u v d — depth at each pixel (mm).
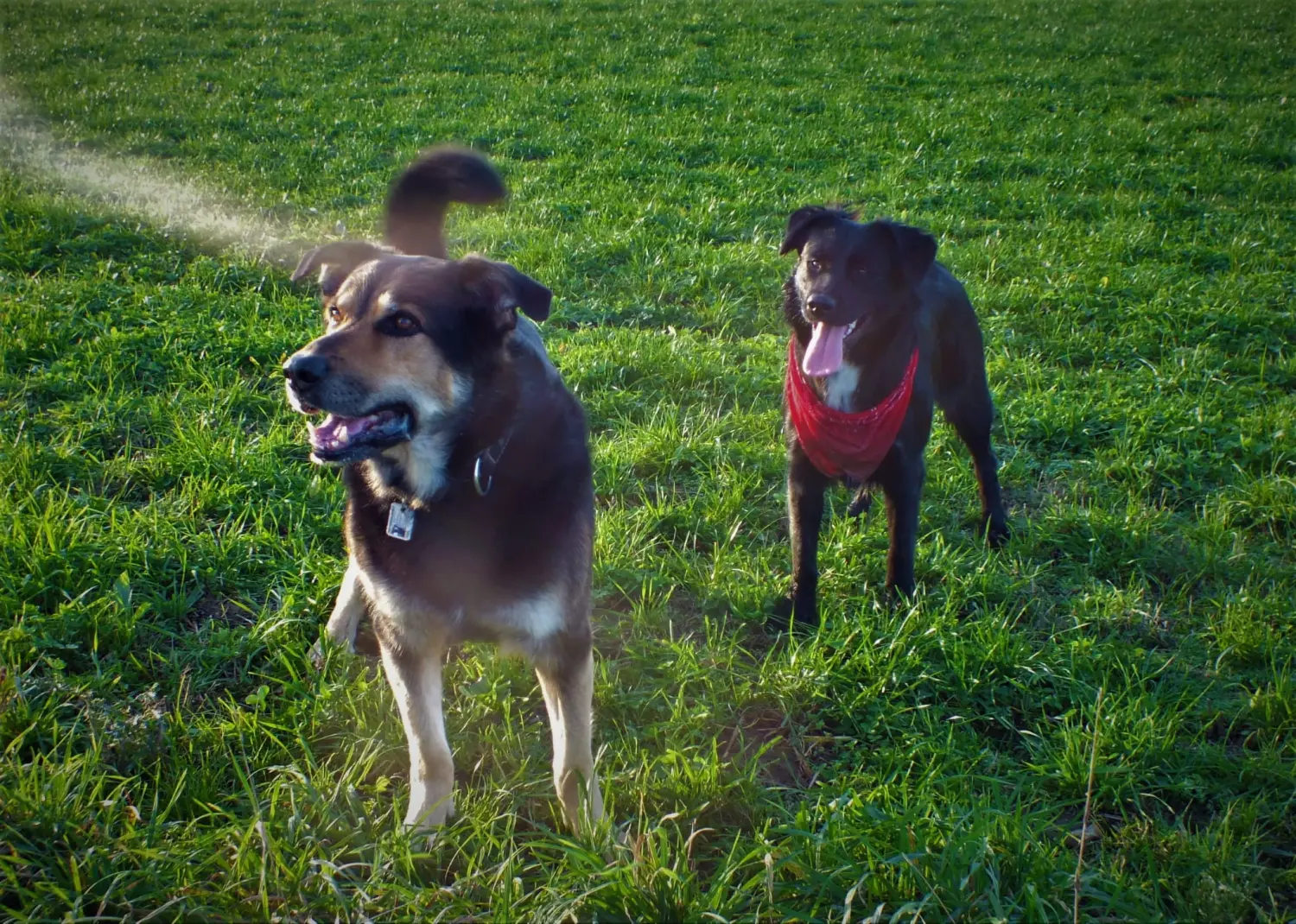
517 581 2660
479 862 2668
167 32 17344
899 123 13492
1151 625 3994
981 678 3570
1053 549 4605
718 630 3859
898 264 3924
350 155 11117
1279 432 5391
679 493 4910
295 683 3295
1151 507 4840
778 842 2883
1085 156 12000
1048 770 3164
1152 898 2617
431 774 2809
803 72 16406
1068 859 2703
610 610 4039
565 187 10219
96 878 2455
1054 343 6809
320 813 2748
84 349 5758
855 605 4066
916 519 4098
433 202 3697
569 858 2625
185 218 8352
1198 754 3197
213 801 2848
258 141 11734
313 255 3064
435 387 2590
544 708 3469
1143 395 5992
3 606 3535
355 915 2414
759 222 9234
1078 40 18828
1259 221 9820
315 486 4523
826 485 4008
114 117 12195
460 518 2662
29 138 11219
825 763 3270
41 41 16109
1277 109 14609
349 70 15477
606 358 6043
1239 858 2777
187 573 3910
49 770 2736
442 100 13812
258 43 16938
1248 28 19859
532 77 15266
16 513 3941
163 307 6457
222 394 5379
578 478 2809
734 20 19656
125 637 3467
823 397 4039
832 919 2516
